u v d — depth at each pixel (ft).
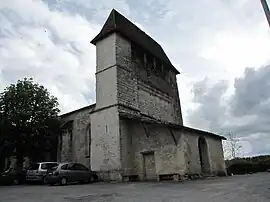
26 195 36.86
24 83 76.38
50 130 77.71
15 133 71.82
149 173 60.90
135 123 64.75
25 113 70.69
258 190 31.71
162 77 85.92
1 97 72.69
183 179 54.24
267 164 106.73
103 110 65.05
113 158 59.88
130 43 74.49
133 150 63.46
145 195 31.76
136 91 70.79
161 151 59.06
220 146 75.36
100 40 73.10
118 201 27.73
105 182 57.06
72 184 53.98
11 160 83.35
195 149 60.64
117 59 67.77
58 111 79.30
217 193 30.78
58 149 81.05
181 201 26.09
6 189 48.16
